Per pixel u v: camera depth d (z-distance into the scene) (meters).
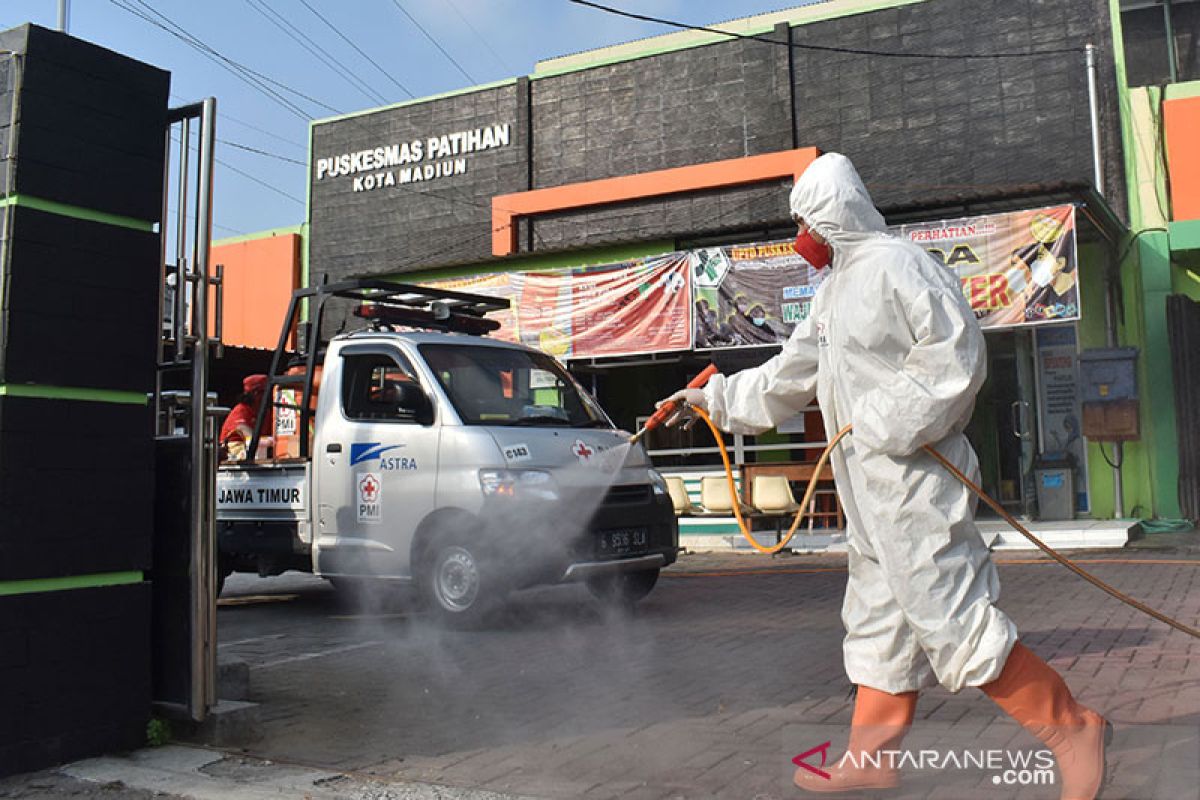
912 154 15.07
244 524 8.41
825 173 3.27
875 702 3.21
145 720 4.36
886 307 3.10
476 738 4.35
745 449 14.36
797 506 12.74
